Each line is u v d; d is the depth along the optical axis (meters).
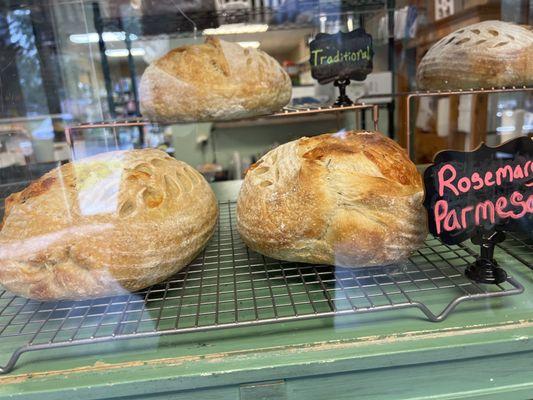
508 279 0.77
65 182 0.79
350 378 0.68
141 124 1.01
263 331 0.71
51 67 0.97
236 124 1.18
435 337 0.68
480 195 0.75
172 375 0.63
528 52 0.96
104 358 0.67
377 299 0.77
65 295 0.74
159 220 0.78
